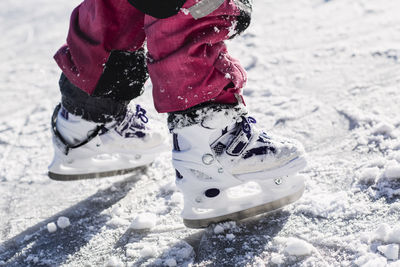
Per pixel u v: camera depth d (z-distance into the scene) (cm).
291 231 118
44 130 209
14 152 191
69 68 132
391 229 105
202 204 123
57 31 374
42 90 259
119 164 156
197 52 106
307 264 105
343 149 154
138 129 150
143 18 127
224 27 106
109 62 129
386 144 148
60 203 152
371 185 128
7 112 235
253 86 218
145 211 140
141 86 137
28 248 130
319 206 125
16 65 307
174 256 117
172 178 156
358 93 190
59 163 149
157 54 109
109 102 139
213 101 114
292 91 205
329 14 303
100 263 120
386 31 252
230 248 116
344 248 107
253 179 123
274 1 357
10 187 165
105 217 140
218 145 118
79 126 141
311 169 146
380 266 96
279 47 261
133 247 123
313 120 177
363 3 312
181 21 103
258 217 128
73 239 131
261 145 123
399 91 182
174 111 114
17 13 452
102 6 122
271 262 108
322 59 233
